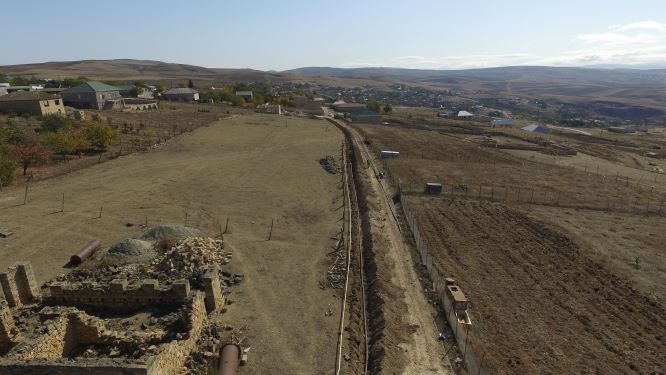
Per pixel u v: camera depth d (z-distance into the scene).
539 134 120.62
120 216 40.47
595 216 45.47
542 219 43.62
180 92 144.38
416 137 94.19
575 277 31.38
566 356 22.48
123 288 24.39
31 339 17.88
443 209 46.38
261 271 30.42
